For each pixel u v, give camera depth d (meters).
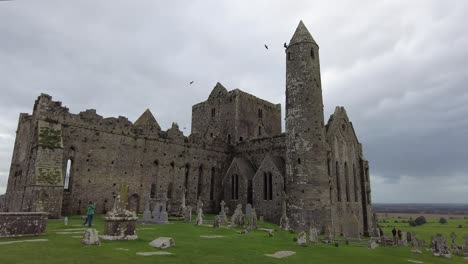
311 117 41.44
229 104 63.81
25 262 11.98
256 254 17.83
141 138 45.47
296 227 38.78
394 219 173.88
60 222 29.11
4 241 16.84
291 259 17.50
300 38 44.72
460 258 30.69
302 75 43.06
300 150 40.84
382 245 32.16
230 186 51.56
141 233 23.14
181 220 37.16
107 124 42.28
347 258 20.17
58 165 34.28
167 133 48.94
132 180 43.38
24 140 40.34
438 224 138.00
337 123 49.19
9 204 40.03
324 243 28.12
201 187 51.97
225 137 62.66
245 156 55.69
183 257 14.85
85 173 39.25
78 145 39.16
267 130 67.81
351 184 49.03
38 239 17.64
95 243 16.25
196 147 52.25
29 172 34.78
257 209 46.44
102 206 40.03
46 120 36.56
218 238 23.05
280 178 44.53
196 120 70.94
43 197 31.92
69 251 14.35
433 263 23.05
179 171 49.03
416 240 29.66
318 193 39.12
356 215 48.31
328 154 44.25
